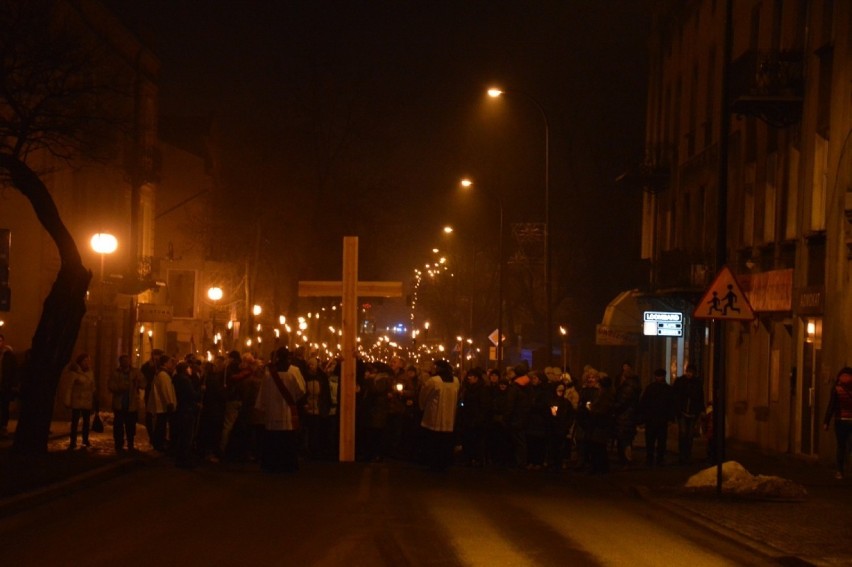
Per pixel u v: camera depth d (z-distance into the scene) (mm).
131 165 38781
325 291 23500
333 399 24594
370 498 16188
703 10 36406
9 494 14797
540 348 59906
